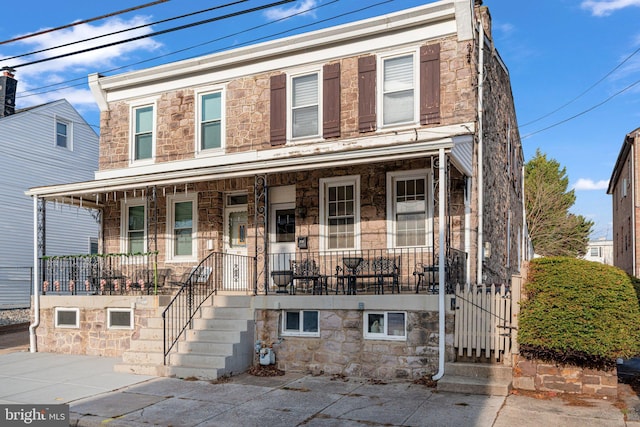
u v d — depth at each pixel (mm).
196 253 14375
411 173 12023
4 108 21953
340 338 10492
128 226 15539
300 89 13578
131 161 15414
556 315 8609
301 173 13070
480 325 9500
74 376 10570
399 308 10023
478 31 12383
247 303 11570
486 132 12906
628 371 10555
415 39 12352
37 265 13961
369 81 12703
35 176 22734
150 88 15305
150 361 10922
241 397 8852
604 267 8836
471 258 11516
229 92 14328
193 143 14633
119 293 13945
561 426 7129
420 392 8969
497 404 8156
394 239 12070
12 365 11867
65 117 24312
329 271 12508
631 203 21750
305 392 9133
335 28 12906
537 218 37562
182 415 7902
